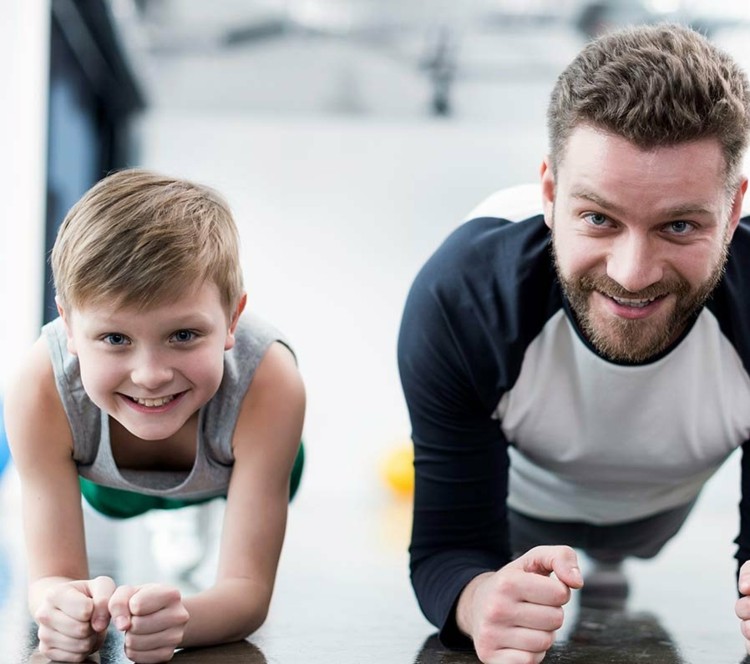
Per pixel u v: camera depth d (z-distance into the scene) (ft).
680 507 5.44
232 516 3.99
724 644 4.25
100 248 3.52
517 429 4.25
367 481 15.66
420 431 4.23
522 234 4.02
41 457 3.98
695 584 6.48
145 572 6.23
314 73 15.51
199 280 3.59
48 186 11.72
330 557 7.30
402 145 16.34
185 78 15.42
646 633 4.50
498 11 14.12
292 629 4.28
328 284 16.16
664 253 3.39
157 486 4.25
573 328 3.89
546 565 3.50
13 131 10.25
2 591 5.13
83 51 13.33
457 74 15.55
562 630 4.51
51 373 3.97
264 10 14.06
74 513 4.00
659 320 3.55
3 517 9.45
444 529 4.22
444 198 16.34
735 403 4.05
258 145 16.25
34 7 10.45
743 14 13.62
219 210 3.91
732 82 3.42
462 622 3.79
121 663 3.60
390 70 15.55
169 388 3.62
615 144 3.30
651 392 4.01
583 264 3.50
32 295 10.43
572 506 5.27
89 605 3.45
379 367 16.02
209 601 3.76
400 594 5.44
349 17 14.37
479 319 3.95
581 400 4.09
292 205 16.21
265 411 4.01
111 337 3.57
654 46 3.43
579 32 14.49
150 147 16.07
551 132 3.65
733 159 3.40
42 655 3.66
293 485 5.25
